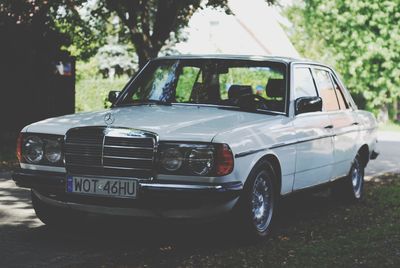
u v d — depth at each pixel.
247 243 6.66
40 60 17.81
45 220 7.23
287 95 7.57
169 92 7.81
